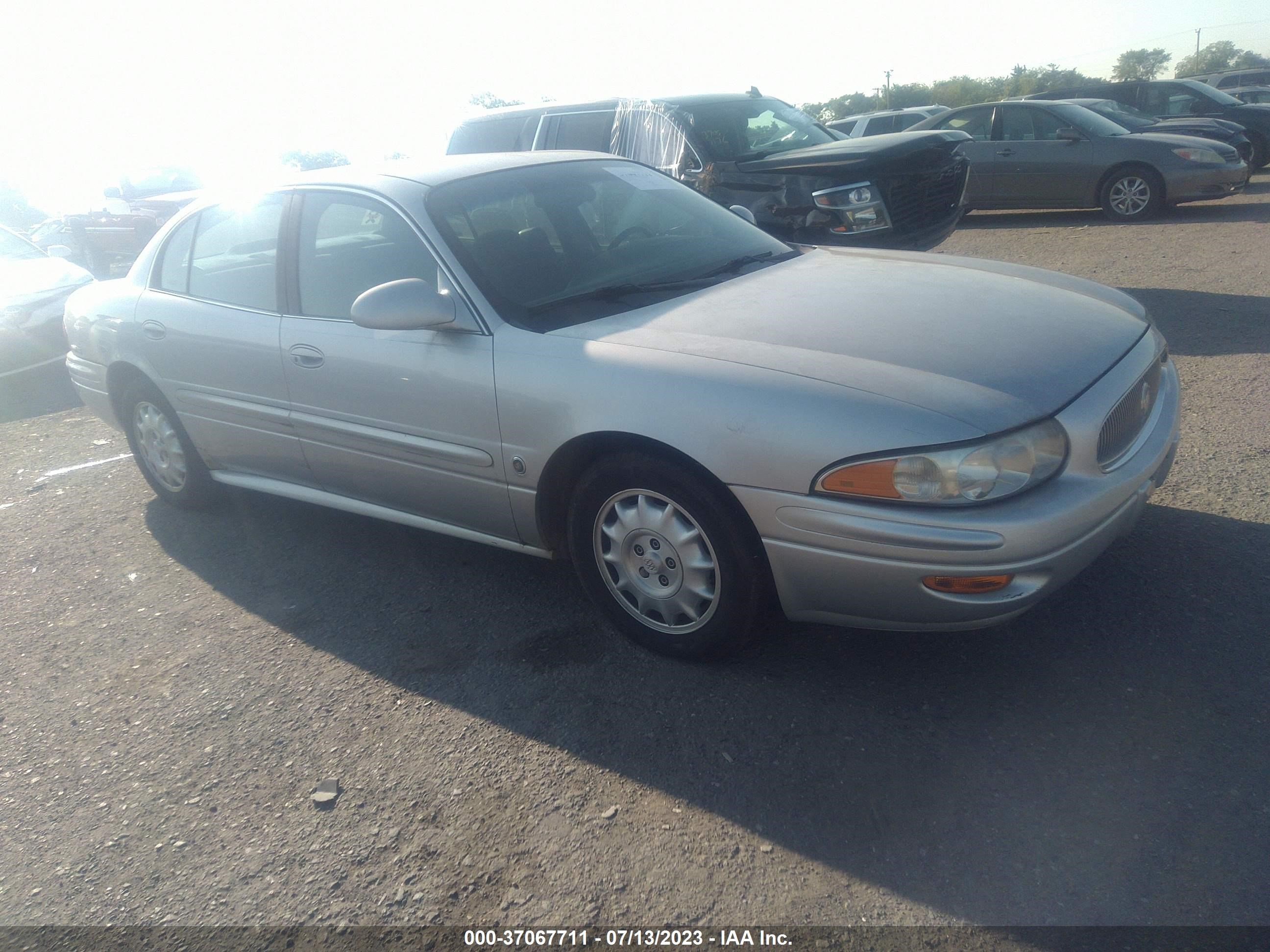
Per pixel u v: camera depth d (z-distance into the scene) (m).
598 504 3.14
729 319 3.11
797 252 4.11
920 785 2.52
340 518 4.77
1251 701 2.70
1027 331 2.96
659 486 2.93
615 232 3.83
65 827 2.73
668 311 3.23
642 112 7.24
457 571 4.05
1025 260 9.76
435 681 3.24
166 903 2.41
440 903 2.31
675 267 3.68
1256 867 2.15
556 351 3.08
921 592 2.55
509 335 3.21
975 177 12.64
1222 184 11.23
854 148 6.61
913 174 6.61
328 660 3.44
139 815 2.74
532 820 2.55
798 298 3.26
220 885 2.45
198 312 4.25
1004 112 12.49
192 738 3.07
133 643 3.72
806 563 2.68
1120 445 2.85
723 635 2.98
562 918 2.23
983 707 2.81
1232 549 3.51
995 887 2.18
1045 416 2.58
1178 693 2.77
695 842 2.41
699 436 2.75
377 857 2.48
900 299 3.22
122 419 4.99
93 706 3.32
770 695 2.97
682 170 7.04
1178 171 11.26
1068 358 2.83
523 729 2.93
